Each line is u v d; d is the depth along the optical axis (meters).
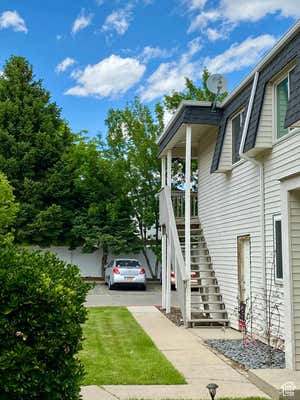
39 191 26.28
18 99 27.42
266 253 10.36
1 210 15.31
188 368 7.94
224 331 11.80
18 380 4.03
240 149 10.67
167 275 15.26
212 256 14.30
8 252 4.55
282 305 9.49
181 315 13.95
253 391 6.54
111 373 7.47
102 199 27.42
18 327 4.17
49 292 4.22
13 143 26.39
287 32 8.92
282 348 9.30
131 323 13.00
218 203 13.81
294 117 7.80
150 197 27.38
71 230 26.78
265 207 10.46
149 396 6.24
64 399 4.30
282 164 9.69
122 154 27.67
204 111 13.16
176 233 14.21
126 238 26.95
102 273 27.69
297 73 8.20
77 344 4.57
